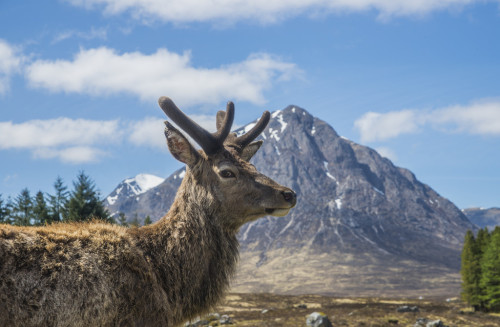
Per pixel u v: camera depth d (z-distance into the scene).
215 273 5.68
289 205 5.89
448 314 41.59
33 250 4.50
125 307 4.70
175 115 5.81
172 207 5.81
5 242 4.39
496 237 67.94
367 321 35.28
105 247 4.89
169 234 5.52
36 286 4.31
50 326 4.28
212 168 5.91
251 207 5.88
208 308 5.59
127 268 4.86
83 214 34.44
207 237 5.69
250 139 6.61
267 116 6.82
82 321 4.43
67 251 4.66
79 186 35.12
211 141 5.93
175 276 5.34
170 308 5.11
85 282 4.53
